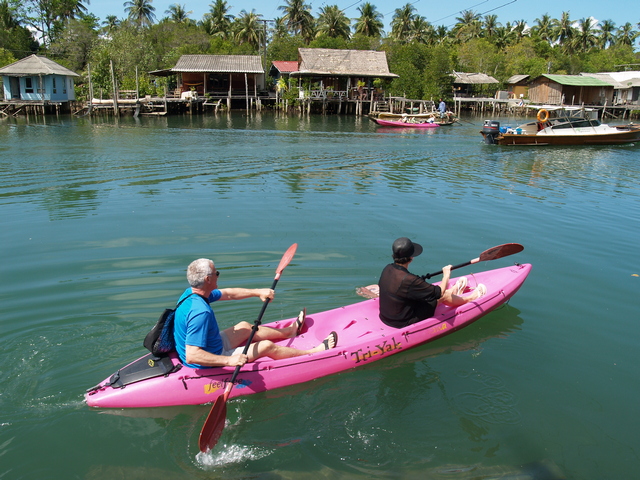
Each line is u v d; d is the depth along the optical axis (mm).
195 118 36281
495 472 3574
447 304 5566
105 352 4762
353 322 5465
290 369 4527
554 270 7227
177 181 13094
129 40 47094
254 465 3613
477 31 67750
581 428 4055
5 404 4074
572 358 5035
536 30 72250
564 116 23781
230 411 4207
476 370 4836
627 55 68312
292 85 45250
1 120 31641
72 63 50531
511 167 16984
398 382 4641
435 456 3723
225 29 62219
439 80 46656
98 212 9820
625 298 6336
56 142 20359
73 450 3693
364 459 3680
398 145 22484
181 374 4199
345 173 14969
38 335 5016
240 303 5812
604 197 12320
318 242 8102
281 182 13305
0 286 6164
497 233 8914
